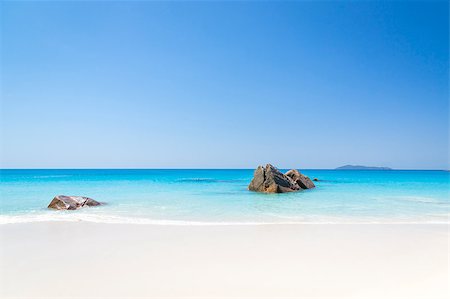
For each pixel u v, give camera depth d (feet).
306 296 20.57
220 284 22.62
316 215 57.26
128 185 144.25
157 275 24.44
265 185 106.11
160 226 44.86
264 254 30.25
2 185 138.10
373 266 26.68
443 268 26.20
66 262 27.71
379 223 47.70
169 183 161.48
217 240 36.06
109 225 45.50
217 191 110.11
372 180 199.11
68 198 67.10
